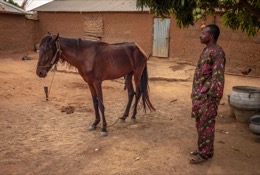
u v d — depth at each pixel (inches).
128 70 235.3
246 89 251.0
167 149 192.2
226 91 373.7
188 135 217.8
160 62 567.8
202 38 156.1
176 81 425.4
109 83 400.2
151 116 263.6
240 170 164.4
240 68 495.2
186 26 191.5
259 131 200.5
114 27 645.9
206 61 153.7
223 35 499.5
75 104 297.6
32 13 739.4
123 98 325.4
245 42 483.2
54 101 307.1
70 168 166.4
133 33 623.2
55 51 205.8
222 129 231.1
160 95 344.2
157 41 592.7
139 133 220.5
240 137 214.5
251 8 178.1
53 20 722.2
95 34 673.6
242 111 241.3
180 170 164.4
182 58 564.4
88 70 209.0
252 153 187.0
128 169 165.0
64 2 791.1
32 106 287.0
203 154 169.6
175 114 270.7
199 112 161.0
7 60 554.3
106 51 216.8
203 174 160.1
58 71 466.6
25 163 171.9
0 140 204.1
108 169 165.2
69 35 709.3
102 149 191.3
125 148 192.9
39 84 381.7
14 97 316.5
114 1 713.0
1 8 594.9
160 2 166.2
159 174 159.9
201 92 157.3
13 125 234.1
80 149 191.5
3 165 169.0
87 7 693.9
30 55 642.2
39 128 229.1
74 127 232.5
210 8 159.3
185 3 159.6
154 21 588.7
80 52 208.2
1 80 385.1
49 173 161.0
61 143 201.0
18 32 650.8
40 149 191.2
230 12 230.7
